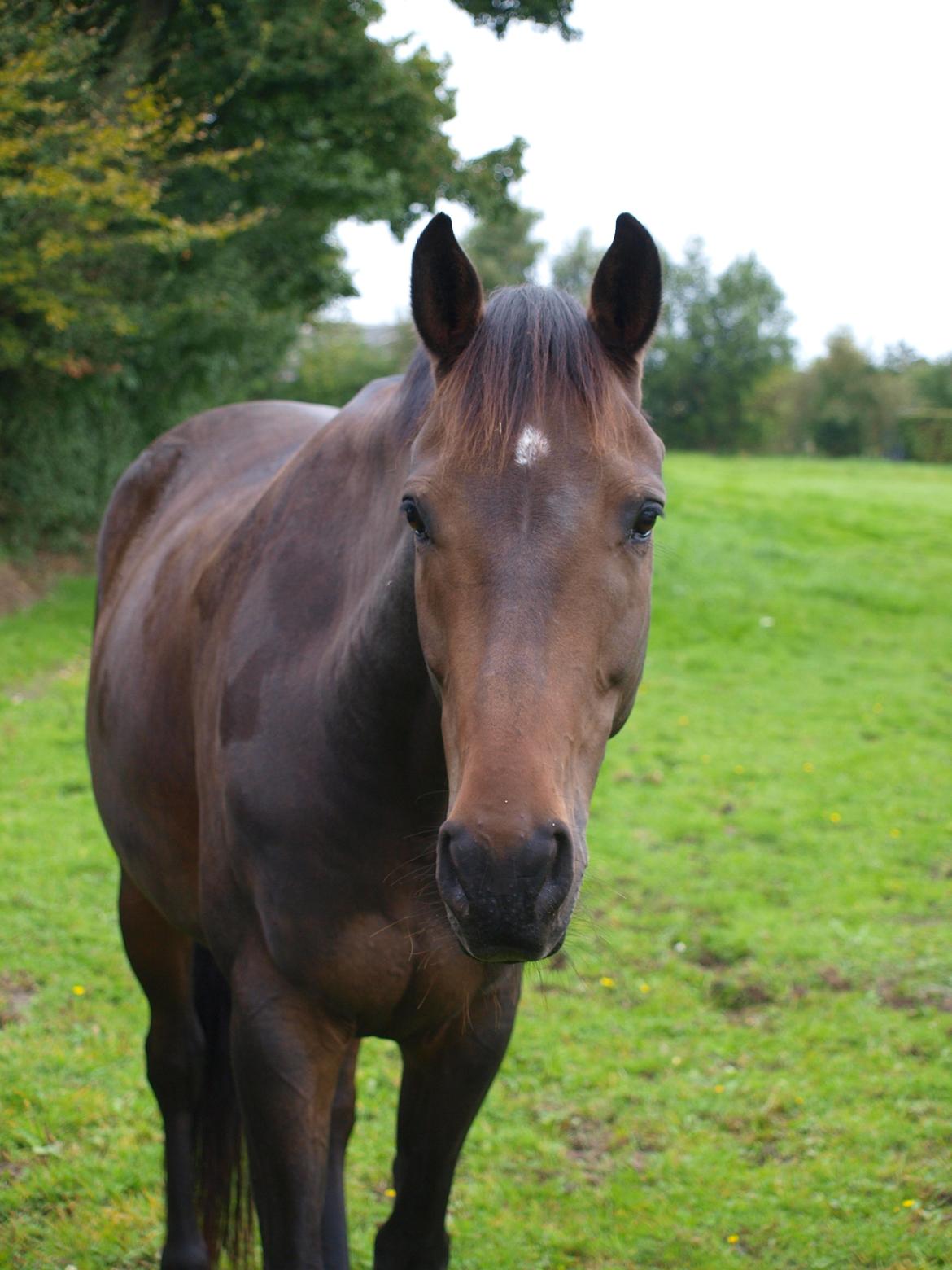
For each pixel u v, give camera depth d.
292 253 12.30
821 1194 3.05
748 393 51.25
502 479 1.50
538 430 1.51
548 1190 3.10
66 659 9.29
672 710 8.77
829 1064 3.73
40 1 8.95
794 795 6.75
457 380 1.58
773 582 13.78
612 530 1.51
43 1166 3.07
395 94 10.84
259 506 2.30
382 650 1.79
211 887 2.07
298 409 3.26
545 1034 3.91
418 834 1.86
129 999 4.04
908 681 9.94
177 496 3.07
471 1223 2.97
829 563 15.20
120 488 3.38
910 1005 4.18
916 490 24.61
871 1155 3.23
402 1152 2.06
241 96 10.59
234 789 1.96
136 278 11.16
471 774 1.40
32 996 4.01
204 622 2.27
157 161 10.37
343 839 1.84
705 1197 3.06
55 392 12.47
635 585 1.57
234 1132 2.52
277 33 10.25
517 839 1.34
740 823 6.23
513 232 43.25
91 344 11.26
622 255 1.65
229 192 11.17
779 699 9.20
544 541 1.48
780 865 5.63
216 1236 2.50
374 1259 2.11
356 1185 3.11
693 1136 3.36
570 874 1.39
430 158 11.63
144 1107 3.37
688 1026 4.01
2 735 7.19
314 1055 1.93
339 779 1.84
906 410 49.19
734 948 4.62
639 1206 3.02
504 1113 3.48
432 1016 1.92
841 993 4.27
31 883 4.96
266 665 2.01
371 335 31.78
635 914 4.96
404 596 1.76
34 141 8.86
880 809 6.54
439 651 1.55
